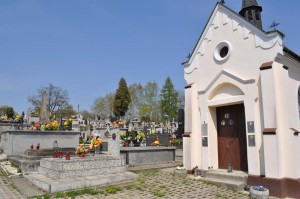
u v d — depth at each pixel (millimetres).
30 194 8367
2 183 9898
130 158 14836
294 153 9133
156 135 25109
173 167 15281
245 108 10625
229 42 11703
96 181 9555
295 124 10320
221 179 10820
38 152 13328
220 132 12352
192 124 12758
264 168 9812
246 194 9156
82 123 42688
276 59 9992
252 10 14578
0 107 62875
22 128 21688
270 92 9695
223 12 12117
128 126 31953
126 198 8344
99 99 81875
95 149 12859
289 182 9070
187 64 13547
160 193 9078
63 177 9586
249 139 10359
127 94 63531
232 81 11234
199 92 12680
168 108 65438
